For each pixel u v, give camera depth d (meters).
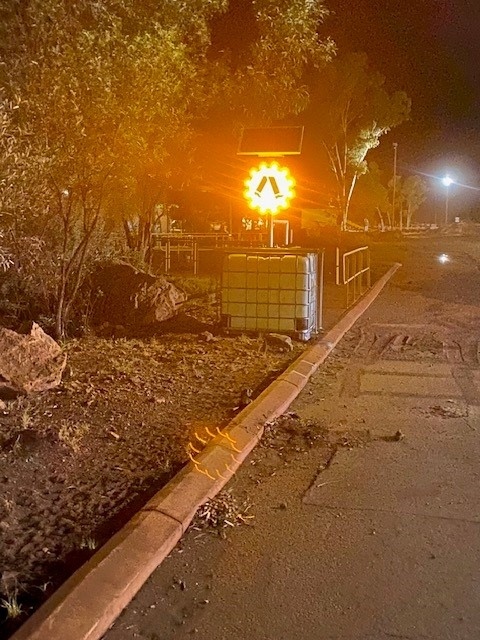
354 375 7.15
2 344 5.57
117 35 6.83
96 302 8.89
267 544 3.63
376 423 5.60
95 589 3.00
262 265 8.35
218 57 9.66
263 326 8.39
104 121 6.62
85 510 3.79
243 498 4.19
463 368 7.46
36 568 3.21
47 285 8.29
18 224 6.96
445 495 4.23
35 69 6.32
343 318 10.13
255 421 5.28
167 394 5.97
